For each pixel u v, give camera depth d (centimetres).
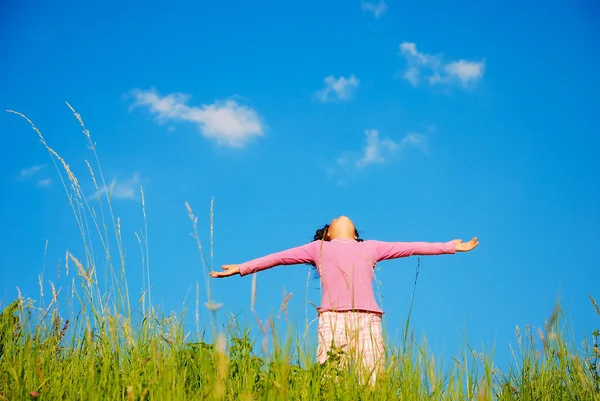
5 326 394
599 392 421
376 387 364
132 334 395
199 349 394
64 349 405
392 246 564
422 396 369
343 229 581
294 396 349
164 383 342
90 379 359
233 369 368
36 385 362
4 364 371
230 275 556
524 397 414
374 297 519
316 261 550
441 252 566
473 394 380
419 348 387
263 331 319
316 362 389
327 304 515
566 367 438
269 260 557
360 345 477
